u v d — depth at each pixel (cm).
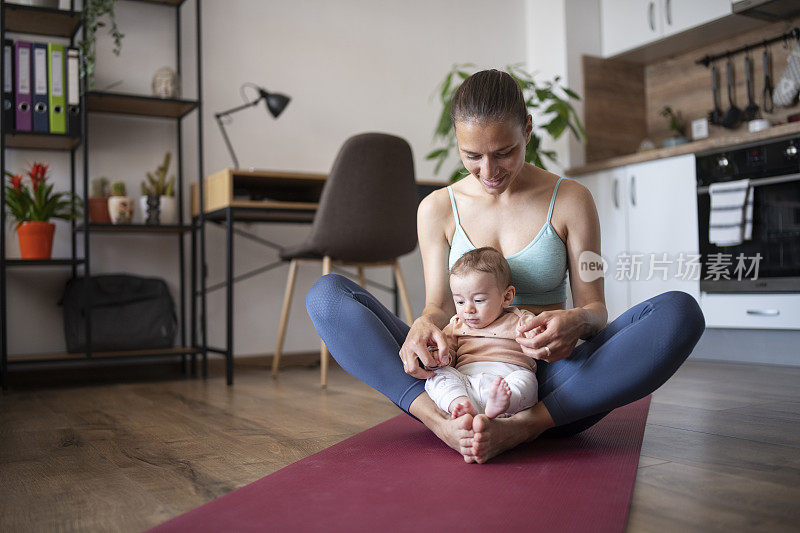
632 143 442
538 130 435
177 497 121
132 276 334
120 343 320
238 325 364
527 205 151
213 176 319
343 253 290
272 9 379
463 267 143
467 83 134
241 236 367
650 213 368
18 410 235
